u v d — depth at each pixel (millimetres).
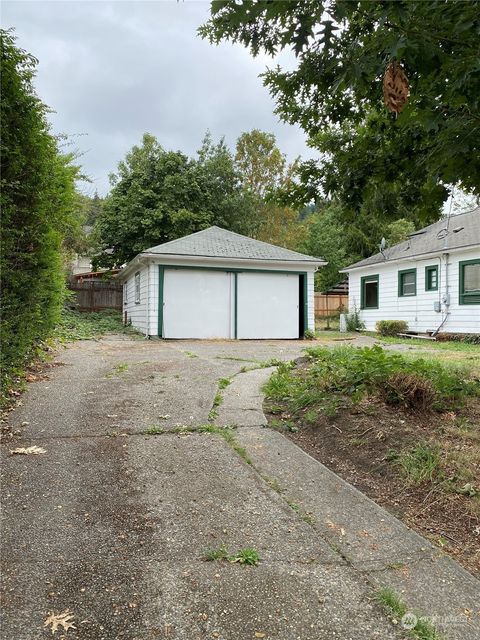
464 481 2939
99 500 2727
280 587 1991
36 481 2949
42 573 2039
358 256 30422
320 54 2869
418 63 2559
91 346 10328
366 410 4137
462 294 13602
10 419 4156
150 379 6035
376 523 2561
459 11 2416
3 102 4539
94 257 23297
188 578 2035
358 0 2174
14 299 5172
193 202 23469
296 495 2873
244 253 13867
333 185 4703
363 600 1924
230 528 2463
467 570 2174
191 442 3725
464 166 3742
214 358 8219
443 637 1735
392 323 15617
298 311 14406
